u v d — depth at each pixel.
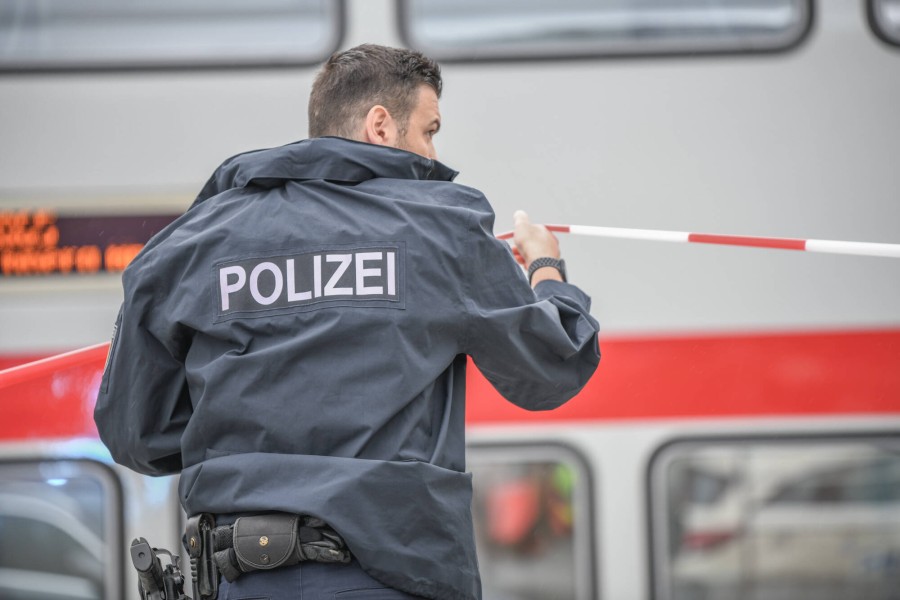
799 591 6.90
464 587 2.93
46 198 6.80
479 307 2.99
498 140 6.84
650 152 6.83
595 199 6.82
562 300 3.33
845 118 6.85
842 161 6.83
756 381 6.82
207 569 2.97
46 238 6.79
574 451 6.86
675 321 6.82
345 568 2.85
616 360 6.84
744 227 6.82
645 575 6.85
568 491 6.87
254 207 3.13
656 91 6.86
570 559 6.87
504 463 6.88
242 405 2.93
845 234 6.82
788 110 6.86
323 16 6.83
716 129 6.85
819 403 6.82
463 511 2.96
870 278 6.81
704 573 6.87
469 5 6.84
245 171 3.18
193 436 3.02
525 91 6.86
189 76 6.84
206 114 6.83
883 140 6.82
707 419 6.82
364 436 2.87
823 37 6.86
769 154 6.84
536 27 6.86
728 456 6.88
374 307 2.93
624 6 6.88
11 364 6.76
